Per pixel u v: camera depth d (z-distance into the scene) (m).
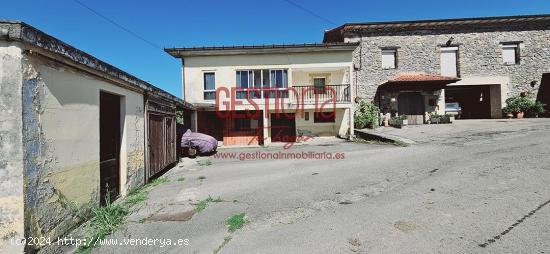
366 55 17.66
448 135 11.29
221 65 14.74
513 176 4.96
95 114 4.31
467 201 4.02
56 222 3.32
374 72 17.61
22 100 2.86
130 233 3.62
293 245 3.10
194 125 13.88
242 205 4.56
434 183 5.01
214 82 14.82
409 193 4.60
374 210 3.98
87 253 3.14
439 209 3.82
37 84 3.07
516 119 15.76
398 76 17.45
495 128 12.17
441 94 16.78
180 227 3.78
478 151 7.51
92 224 3.86
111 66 4.65
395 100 16.83
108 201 4.39
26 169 2.88
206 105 13.88
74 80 3.76
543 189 4.24
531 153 6.61
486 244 2.87
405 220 3.56
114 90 4.98
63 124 3.51
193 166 8.82
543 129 10.70
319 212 4.08
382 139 11.95
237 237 3.40
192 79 14.70
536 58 17.33
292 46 14.35
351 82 14.56
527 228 3.12
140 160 6.16
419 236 3.13
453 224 3.35
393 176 5.77
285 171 7.12
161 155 7.61
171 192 5.55
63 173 3.49
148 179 6.54
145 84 6.28
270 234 3.44
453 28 17.47
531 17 17.05
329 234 3.33
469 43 17.47
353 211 4.01
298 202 4.56
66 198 3.53
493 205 3.80
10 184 2.81
